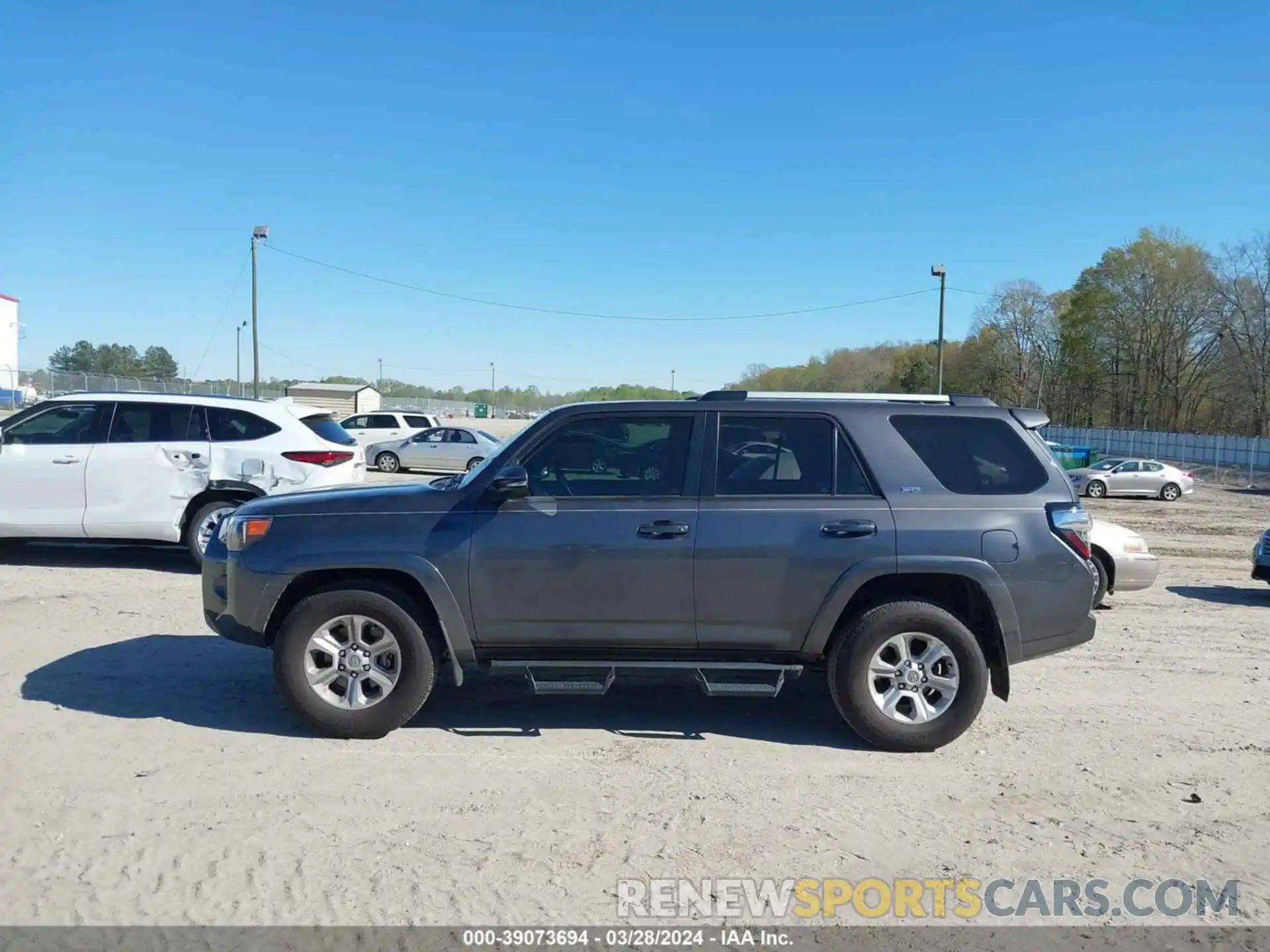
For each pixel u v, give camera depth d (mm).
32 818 4121
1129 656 7691
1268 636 8719
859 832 4199
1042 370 81625
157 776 4609
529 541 5098
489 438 28328
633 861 3879
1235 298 62406
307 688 5141
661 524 5102
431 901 3518
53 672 6293
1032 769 5020
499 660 5195
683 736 5414
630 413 5352
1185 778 4934
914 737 5164
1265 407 60125
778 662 5234
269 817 4184
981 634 5402
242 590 5227
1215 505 29891
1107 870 3908
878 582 5262
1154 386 72125
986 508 5207
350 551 5129
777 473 5273
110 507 9609
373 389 44750
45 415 9812
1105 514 25344
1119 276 72938
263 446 9734
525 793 4531
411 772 4754
